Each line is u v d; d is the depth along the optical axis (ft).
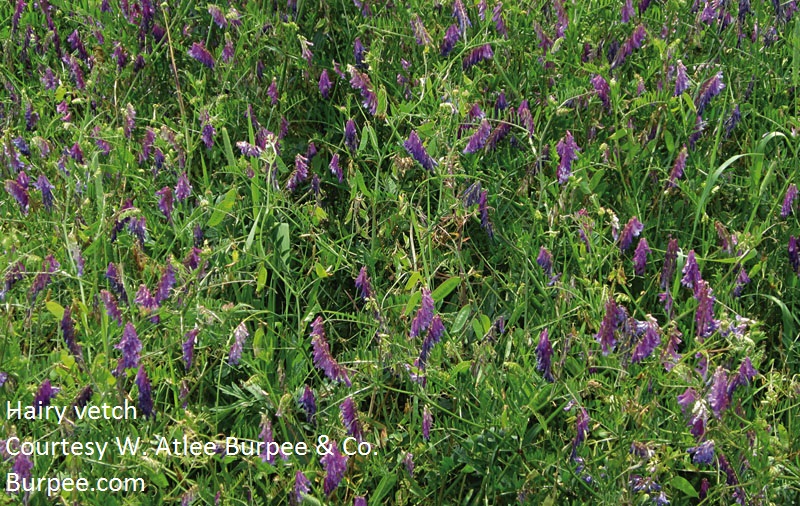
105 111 7.57
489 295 6.83
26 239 6.84
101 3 7.98
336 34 7.78
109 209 6.95
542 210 7.07
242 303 6.54
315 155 7.36
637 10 7.69
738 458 6.07
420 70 7.58
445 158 6.98
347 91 7.55
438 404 6.41
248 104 7.20
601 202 7.15
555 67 7.52
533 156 7.13
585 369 6.16
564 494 6.16
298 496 5.94
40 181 6.80
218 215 6.73
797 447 6.16
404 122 7.40
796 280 6.85
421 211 6.98
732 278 6.76
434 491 6.19
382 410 6.48
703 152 7.32
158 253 6.85
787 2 7.64
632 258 6.88
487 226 6.91
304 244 6.99
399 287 6.77
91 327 6.34
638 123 7.37
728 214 7.09
